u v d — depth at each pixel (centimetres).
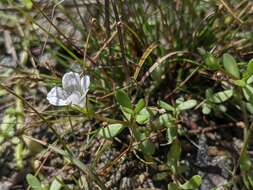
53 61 18
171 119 15
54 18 19
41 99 18
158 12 18
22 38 19
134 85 16
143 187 16
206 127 16
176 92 17
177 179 15
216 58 16
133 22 18
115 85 17
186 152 16
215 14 17
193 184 14
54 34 19
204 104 16
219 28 17
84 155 16
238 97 16
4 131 17
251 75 15
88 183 14
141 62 16
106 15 16
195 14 18
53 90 14
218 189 15
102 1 18
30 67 18
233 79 15
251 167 15
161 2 18
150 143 15
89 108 15
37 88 18
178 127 16
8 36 19
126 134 16
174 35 17
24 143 17
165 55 16
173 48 17
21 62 18
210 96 16
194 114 17
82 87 14
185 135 16
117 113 17
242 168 15
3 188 16
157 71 16
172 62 17
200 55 16
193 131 16
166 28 17
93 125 17
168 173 15
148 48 16
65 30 19
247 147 16
